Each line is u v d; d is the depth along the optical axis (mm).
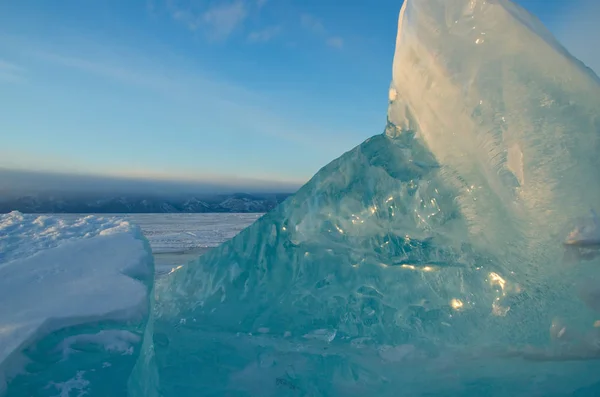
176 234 23391
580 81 2820
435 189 3482
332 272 3611
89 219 4000
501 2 3035
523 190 2949
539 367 2783
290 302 3578
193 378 2871
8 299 2273
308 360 3047
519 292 3076
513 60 2971
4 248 3105
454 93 3229
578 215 2830
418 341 3137
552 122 2873
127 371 2041
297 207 3961
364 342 3219
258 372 2934
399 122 3922
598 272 2789
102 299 2369
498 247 3184
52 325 2088
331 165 4035
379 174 3783
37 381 1873
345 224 3748
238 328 3473
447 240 3422
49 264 2758
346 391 2746
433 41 3338
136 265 2934
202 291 3873
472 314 3164
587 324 2807
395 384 2781
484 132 3094
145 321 2418
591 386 2596
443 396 2652
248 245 3969
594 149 2816
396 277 3455
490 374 2781
